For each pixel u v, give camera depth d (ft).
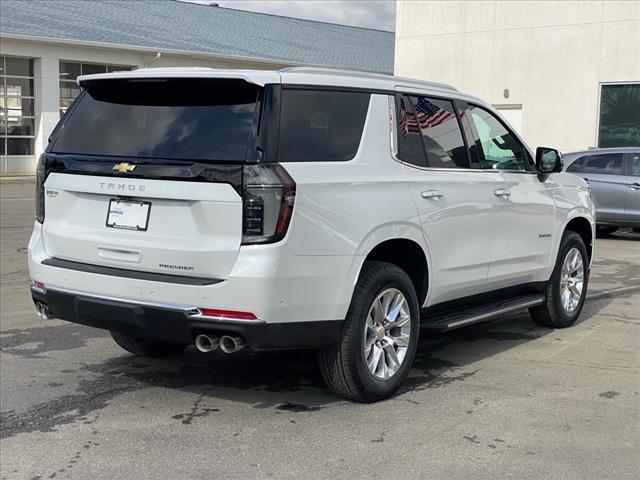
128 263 15.31
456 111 19.27
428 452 14.01
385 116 16.88
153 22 118.01
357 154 15.99
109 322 15.51
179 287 14.51
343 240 15.14
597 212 46.83
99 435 14.99
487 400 16.79
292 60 117.08
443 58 77.56
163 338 15.12
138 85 16.02
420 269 17.66
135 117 16.01
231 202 14.24
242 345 14.47
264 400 16.93
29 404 16.76
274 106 14.79
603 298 27.94
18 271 33.19
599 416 15.79
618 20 67.26
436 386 17.79
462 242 18.57
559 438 14.62
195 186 14.51
